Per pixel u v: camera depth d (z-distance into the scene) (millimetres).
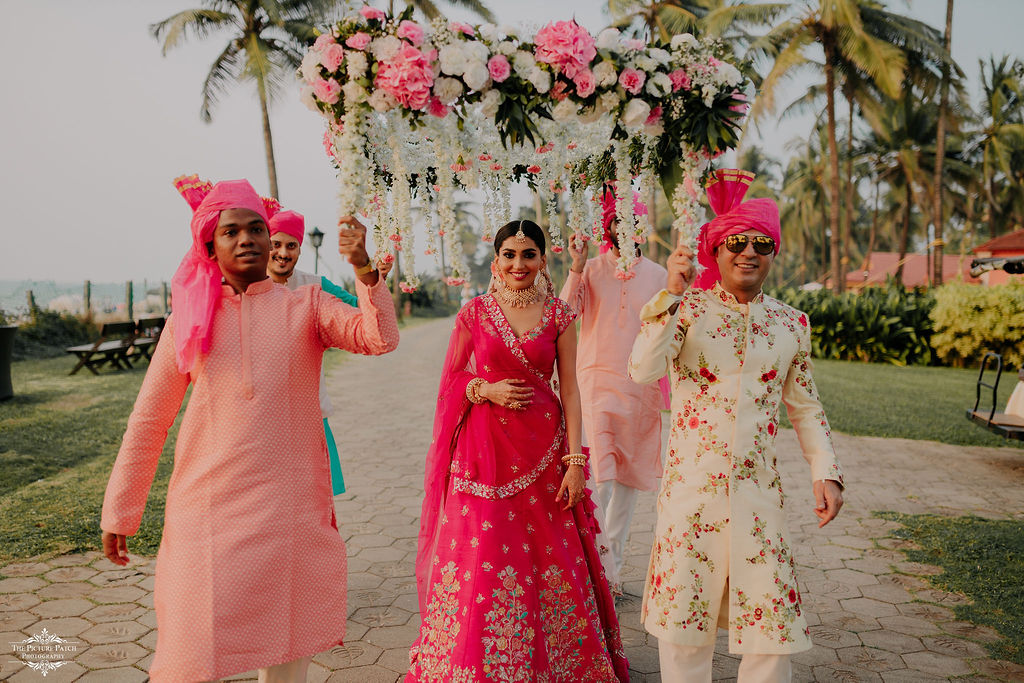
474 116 2471
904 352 17625
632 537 4727
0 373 9352
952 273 39562
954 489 6008
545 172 2814
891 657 3143
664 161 2508
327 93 2162
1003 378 14375
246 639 2031
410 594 3746
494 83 2293
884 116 27719
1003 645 3242
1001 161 31438
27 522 4652
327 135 2359
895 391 11805
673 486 2381
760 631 2205
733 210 2365
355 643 3205
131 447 2113
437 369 15328
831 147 25828
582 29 2295
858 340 18125
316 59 2158
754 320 2342
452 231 2496
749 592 2232
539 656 2469
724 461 2295
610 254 3918
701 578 2293
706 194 2557
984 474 6527
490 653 2363
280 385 2164
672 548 2330
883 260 42875
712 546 2291
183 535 2043
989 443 7855
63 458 6398
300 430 2209
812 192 42000
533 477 2609
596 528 2873
